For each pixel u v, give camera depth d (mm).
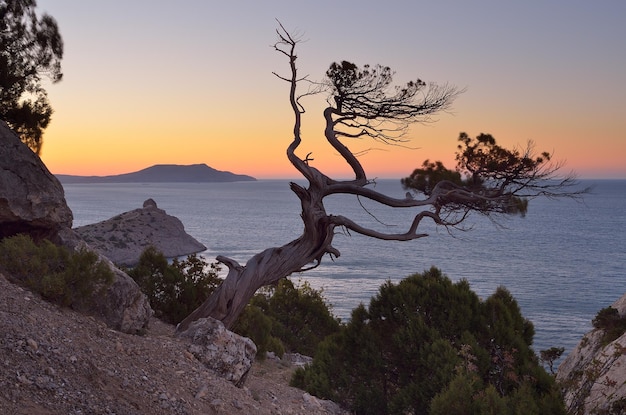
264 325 19438
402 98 16984
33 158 13609
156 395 9188
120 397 8469
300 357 24938
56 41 20750
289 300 31141
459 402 11312
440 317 15109
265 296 32406
